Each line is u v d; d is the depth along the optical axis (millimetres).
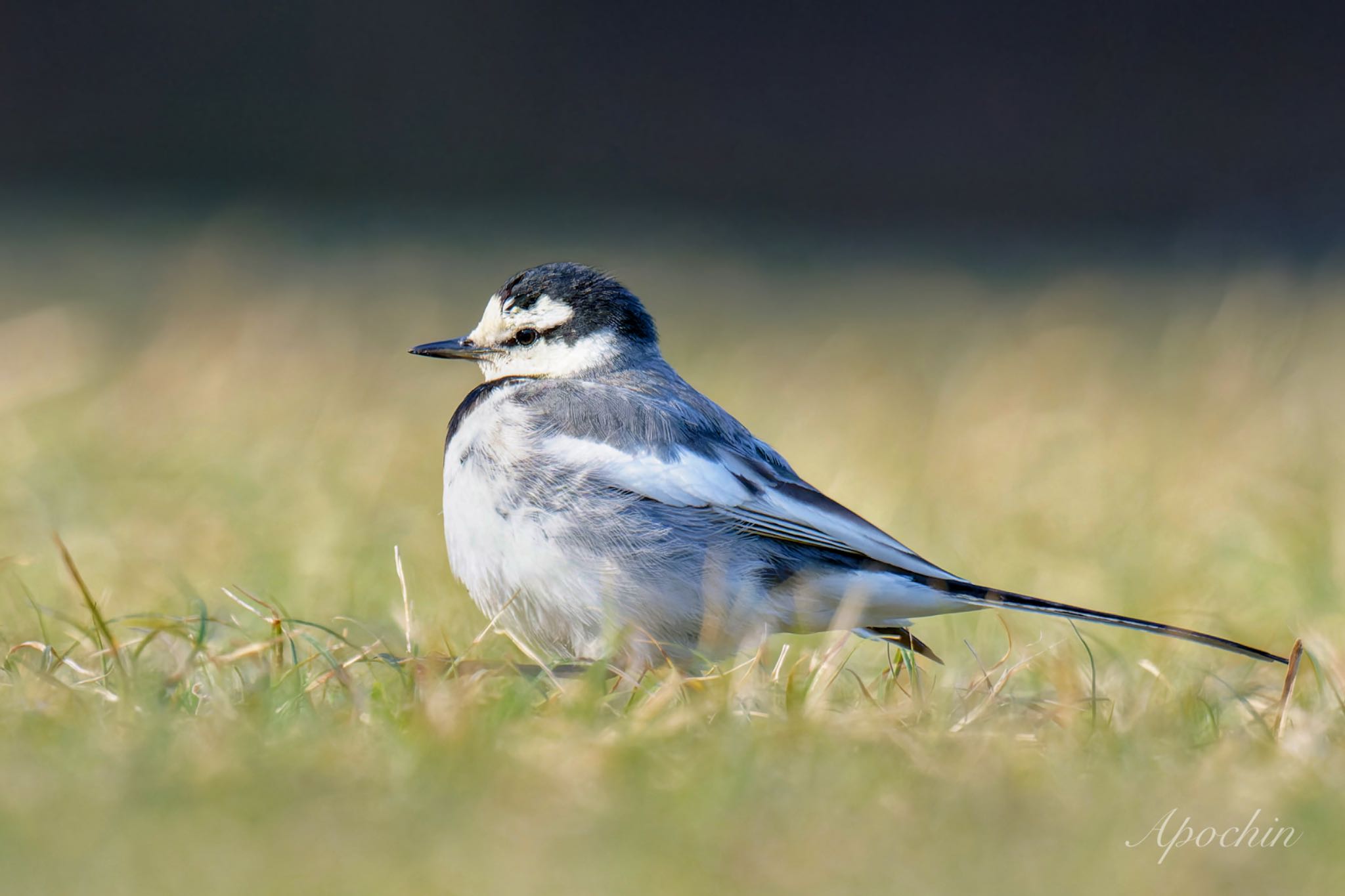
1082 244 35938
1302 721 8023
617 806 6375
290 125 40000
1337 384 19922
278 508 13141
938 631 10969
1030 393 18016
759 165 40875
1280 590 11430
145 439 15484
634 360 10117
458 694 7621
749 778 6648
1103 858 5980
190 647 8812
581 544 8938
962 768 6992
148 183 38719
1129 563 12234
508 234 33719
